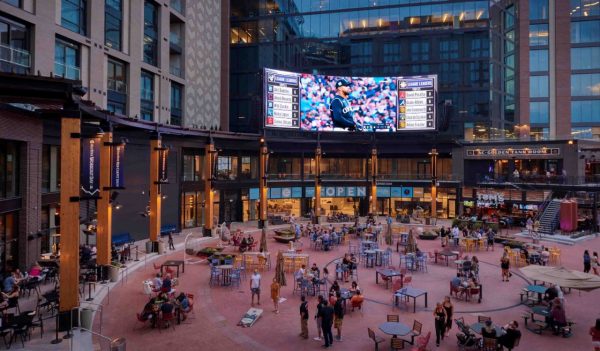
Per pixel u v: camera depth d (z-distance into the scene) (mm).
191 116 47969
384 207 58156
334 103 50938
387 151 56531
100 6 33062
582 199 45906
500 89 65062
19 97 16719
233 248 34375
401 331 15266
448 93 61250
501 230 44688
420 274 26188
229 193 50719
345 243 36500
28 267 23375
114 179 23984
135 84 37688
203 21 50219
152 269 27016
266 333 16844
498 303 20797
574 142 50500
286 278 25078
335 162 60656
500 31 64750
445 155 58188
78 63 31328
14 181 23156
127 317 18359
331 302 18844
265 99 47656
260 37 63156
